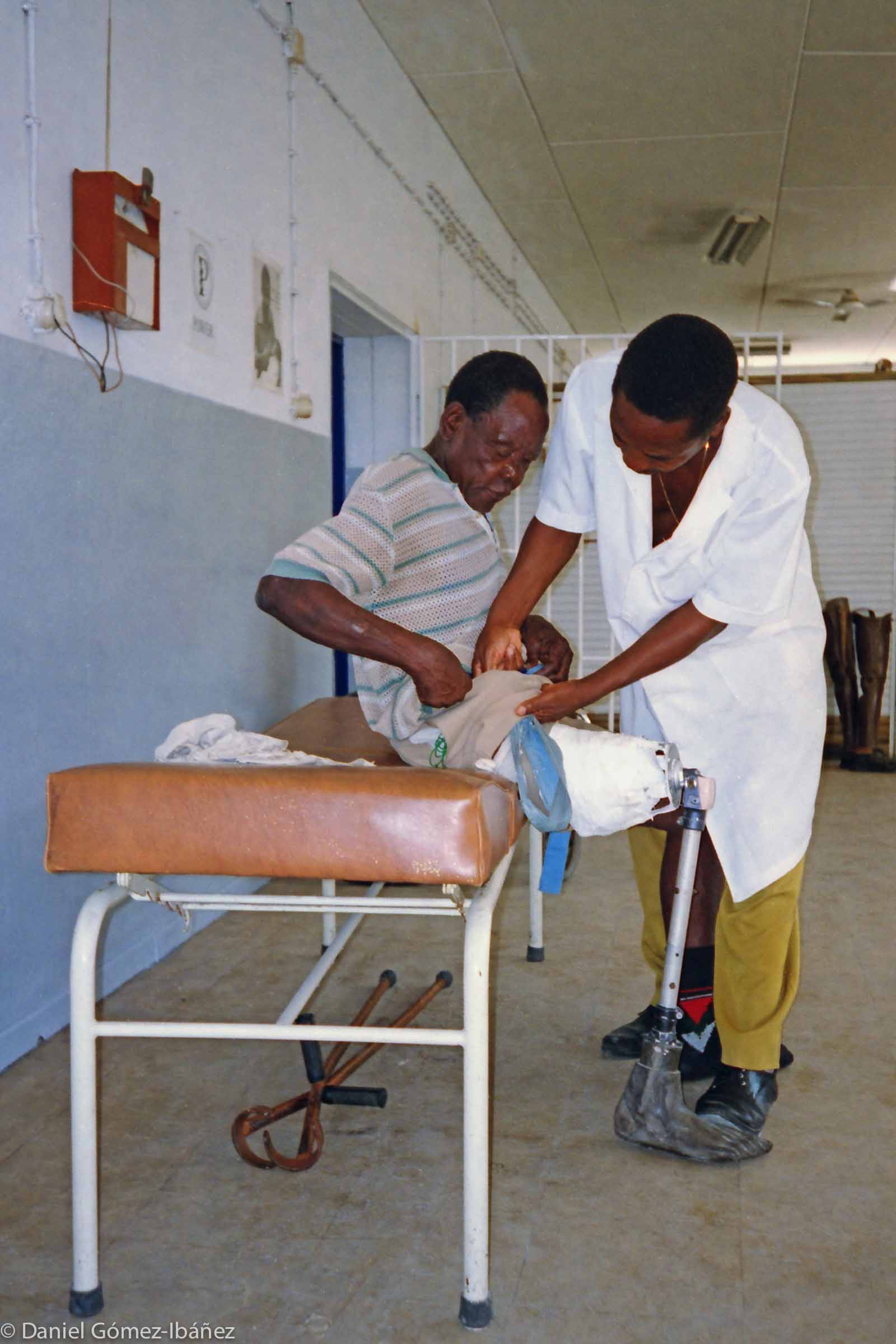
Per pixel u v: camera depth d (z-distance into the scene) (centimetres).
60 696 255
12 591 235
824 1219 176
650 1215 177
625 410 160
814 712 197
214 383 338
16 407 235
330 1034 144
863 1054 243
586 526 203
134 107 284
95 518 269
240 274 355
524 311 849
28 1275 159
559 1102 219
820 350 1216
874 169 652
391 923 341
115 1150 198
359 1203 180
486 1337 145
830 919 347
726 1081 203
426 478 184
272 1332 146
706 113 575
